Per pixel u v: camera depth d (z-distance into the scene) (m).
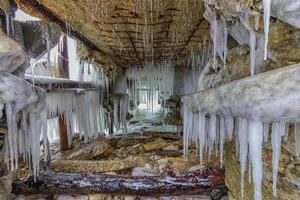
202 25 3.81
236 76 2.41
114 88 8.82
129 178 4.00
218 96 2.29
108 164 4.90
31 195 3.87
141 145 6.55
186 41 5.01
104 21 3.50
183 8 2.97
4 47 2.32
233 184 3.24
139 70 9.00
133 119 10.70
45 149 4.38
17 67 2.63
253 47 1.95
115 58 7.04
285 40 1.81
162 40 4.83
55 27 3.27
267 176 2.27
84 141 6.90
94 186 3.91
